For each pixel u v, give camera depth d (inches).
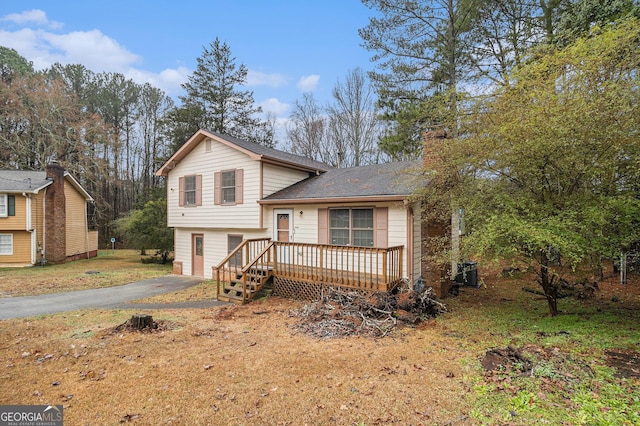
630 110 191.3
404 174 344.2
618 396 135.4
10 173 745.0
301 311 301.6
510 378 157.0
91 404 143.9
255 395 150.9
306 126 1102.4
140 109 1288.1
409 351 202.7
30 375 172.4
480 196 247.4
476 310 298.2
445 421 126.6
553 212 228.7
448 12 514.6
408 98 564.1
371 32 543.2
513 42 488.1
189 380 165.9
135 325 248.8
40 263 695.1
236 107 1032.2
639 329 219.0
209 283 473.1
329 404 142.1
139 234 730.2
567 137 202.2
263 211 443.5
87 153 1037.8
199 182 515.2
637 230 219.1
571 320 245.6
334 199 367.9
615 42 200.8
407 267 333.4
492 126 235.0
